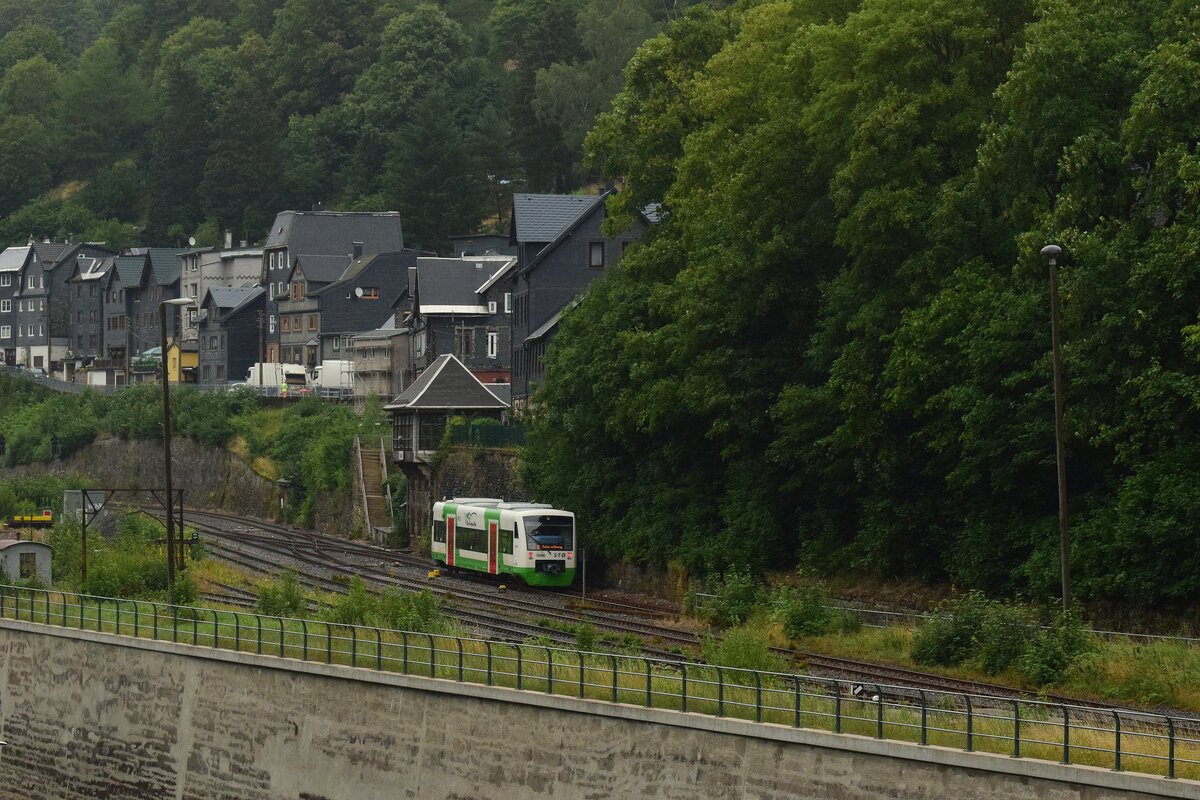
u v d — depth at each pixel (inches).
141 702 2790.4
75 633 2938.0
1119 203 2677.2
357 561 4498.0
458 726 2210.9
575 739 2046.0
